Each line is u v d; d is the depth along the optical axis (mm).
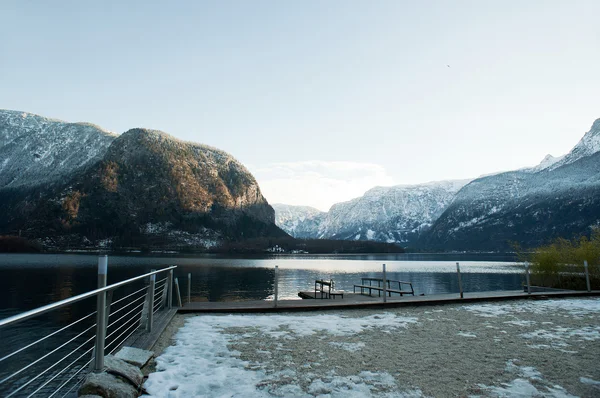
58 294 33000
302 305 10430
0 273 55562
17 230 185000
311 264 105750
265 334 7281
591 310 10375
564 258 16969
